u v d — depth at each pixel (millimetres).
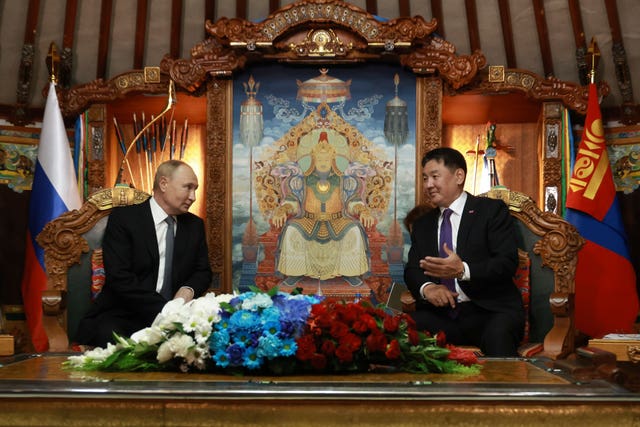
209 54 6137
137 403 1918
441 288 4082
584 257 6090
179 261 4547
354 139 6152
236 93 6215
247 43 5953
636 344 3154
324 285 6020
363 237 6066
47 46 6988
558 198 6348
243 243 6082
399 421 1903
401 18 5988
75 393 1950
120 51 7094
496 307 4188
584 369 2311
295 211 6113
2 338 3092
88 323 4254
